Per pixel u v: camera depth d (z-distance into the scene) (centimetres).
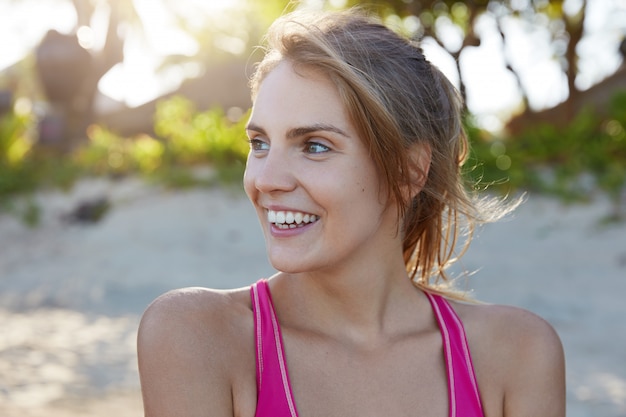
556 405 196
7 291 872
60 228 1095
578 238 849
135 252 970
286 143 172
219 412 171
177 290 181
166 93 2009
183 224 1028
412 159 187
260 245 957
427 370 186
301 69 172
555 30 1491
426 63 190
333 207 172
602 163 1006
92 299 811
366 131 172
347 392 179
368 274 186
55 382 506
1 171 1266
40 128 1505
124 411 447
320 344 182
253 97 187
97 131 1504
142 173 1221
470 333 195
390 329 190
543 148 1072
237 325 179
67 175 1243
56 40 1625
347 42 176
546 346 197
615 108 1095
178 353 171
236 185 1108
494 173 969
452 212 212
